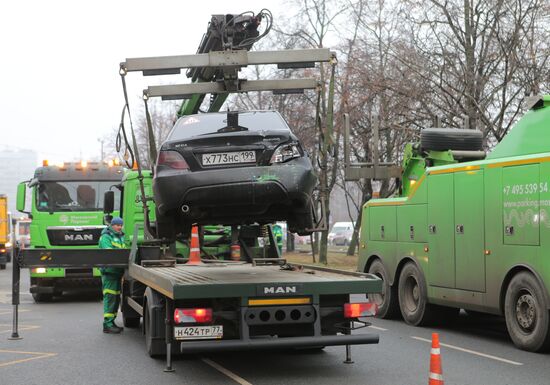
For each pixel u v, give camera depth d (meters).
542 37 20.91
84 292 22.30
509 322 10.68
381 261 14.66
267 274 9.78
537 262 10.07
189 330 8.26
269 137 8.84
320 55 9.92
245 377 8.59
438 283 12.57
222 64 9.88
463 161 13.68
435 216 12.67
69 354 10.30
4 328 13.27
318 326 8.50
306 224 9.35
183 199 8.70
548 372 8.85
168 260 11.43
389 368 9.12
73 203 19.31
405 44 24.73
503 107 20.73
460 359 9.77
